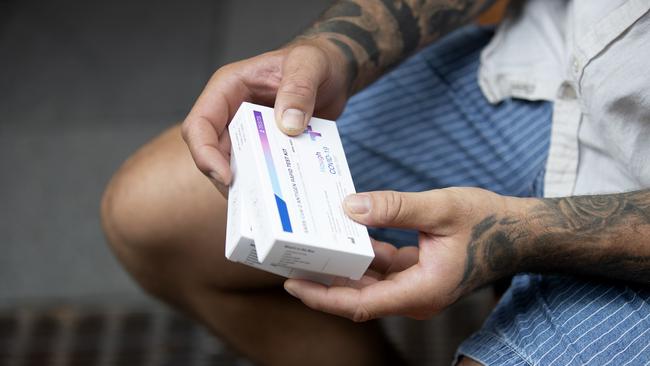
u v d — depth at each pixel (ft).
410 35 2.78
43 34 5.97
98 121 5.33
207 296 3.01
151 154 2.98
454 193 2.12
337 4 2.75
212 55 5.71
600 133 2.52
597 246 2.19
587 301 2.26
